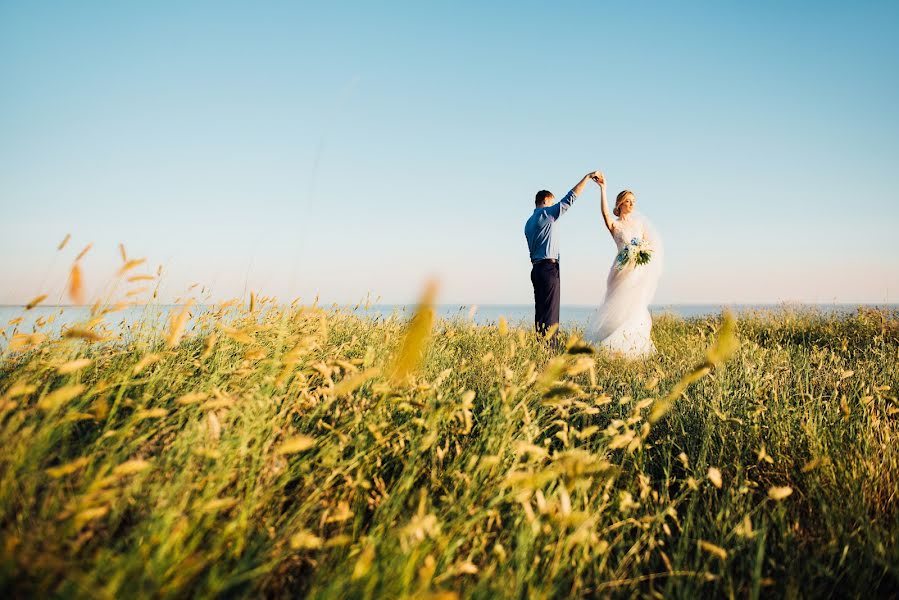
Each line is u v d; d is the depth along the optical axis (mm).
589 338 6957
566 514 1327
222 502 1288
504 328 2088
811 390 3223
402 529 1244
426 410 1931
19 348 1900
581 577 1607
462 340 4523
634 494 2080
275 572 1413
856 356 4473
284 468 1753
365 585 1223
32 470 1396
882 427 2561
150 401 2062
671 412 2842
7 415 1703
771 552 1836
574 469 1372
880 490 2152
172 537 1132
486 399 2752
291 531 1495
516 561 1447
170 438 1765
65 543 1199
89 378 2135
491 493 1701
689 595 1557
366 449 1901
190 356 2525
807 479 2141
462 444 2143
